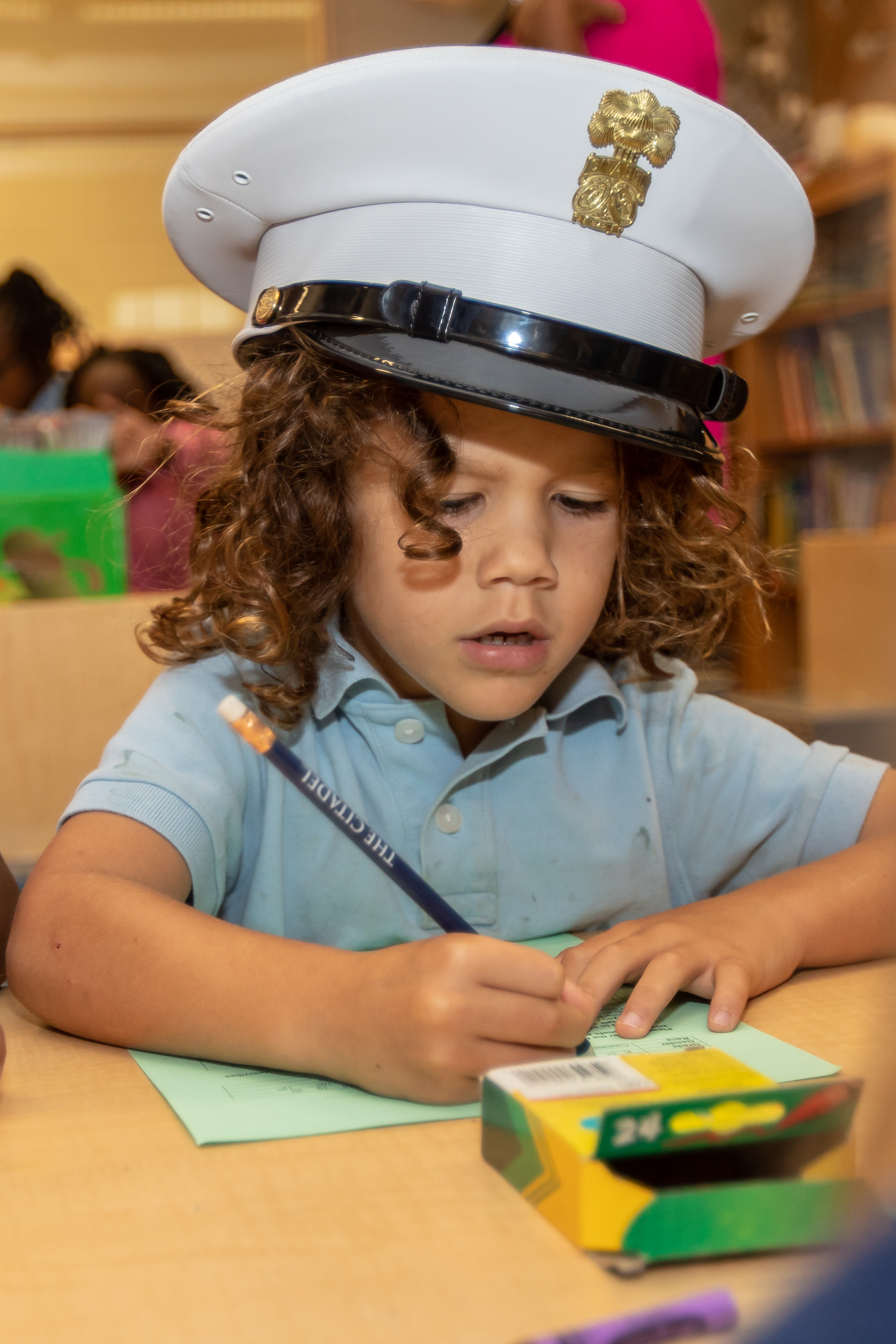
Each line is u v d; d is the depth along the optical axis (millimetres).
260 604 716
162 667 1350
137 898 569
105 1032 536
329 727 779
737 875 856
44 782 1343
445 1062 439
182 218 670
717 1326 266
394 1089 453
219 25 4332
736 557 898
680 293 612
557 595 641
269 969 508
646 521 770
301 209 611
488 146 555
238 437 745
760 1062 484
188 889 655
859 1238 186
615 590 816
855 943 654
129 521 1421
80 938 559
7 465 1305
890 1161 188
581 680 814
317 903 761
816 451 2832
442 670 650
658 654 893
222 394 829
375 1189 371
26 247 4539
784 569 1198
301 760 631
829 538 1749
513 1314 291
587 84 545
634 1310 289
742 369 2934
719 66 1366
